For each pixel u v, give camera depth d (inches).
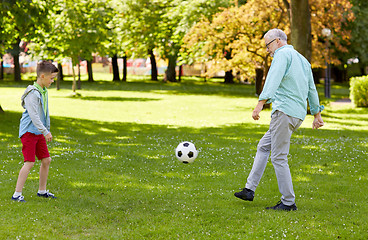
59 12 1160.8
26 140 239.0
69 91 1427.2
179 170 342.3
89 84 1812.3
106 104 1041.5
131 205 241.4
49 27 719.1
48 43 1125.1
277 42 229.8
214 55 1043.3
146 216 219.8
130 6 1365.7
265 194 268.7
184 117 821.9
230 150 438.3
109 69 2930.6
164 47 1437.0
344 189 283.6
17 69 1931.6
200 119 789.2
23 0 621.0
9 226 197.3
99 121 738.8
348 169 346.0
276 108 223.8
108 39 1239.5
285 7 851.4
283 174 227.8
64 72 2797.7
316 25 936.3
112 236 189.9
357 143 483.2
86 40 1090.7
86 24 1098.7
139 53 1435.8
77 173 321.4
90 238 187.5
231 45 967.0
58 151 418.3
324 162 373.7
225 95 1400.1
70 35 1086.4
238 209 233.8
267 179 310.5
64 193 264.8
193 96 1337.4
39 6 661.9
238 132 605.9
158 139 528.7
